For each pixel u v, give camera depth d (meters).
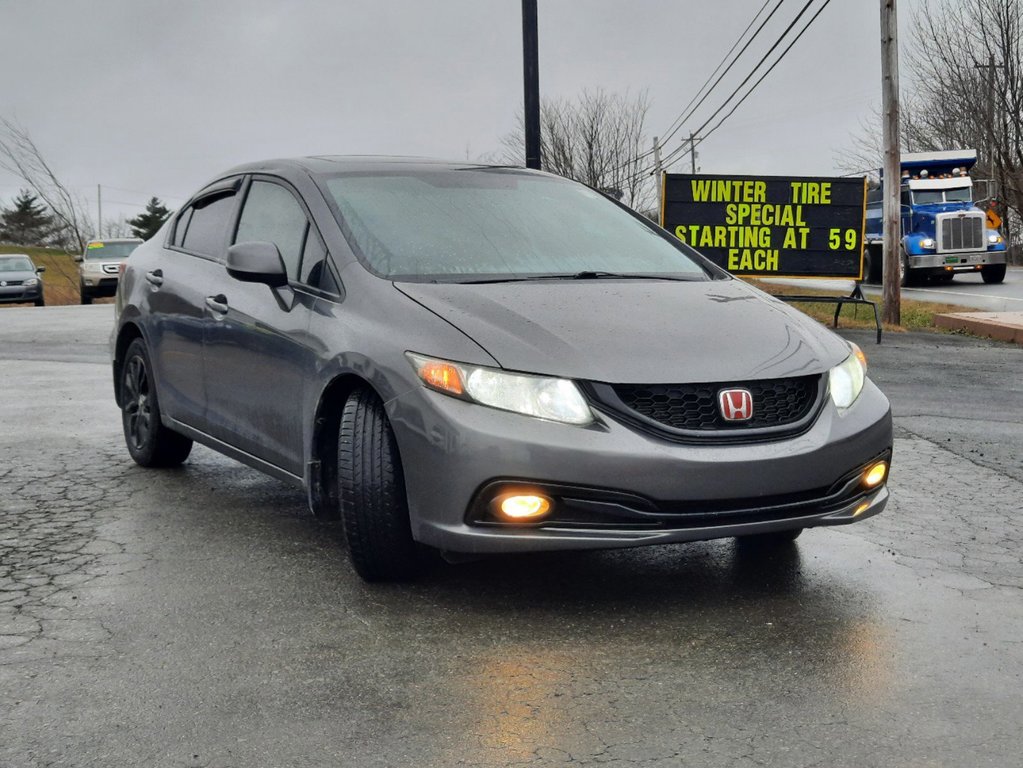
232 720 2.99
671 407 3.65
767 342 3.93
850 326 15.51
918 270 25.28
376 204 4.71
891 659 3.43
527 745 2.84
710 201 15.53
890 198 16.03
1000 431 7.58
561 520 3.60
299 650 3.49
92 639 3.60
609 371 3.63
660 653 3.47
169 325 5.58
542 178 5.45
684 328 3.92
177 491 5.68
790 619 3.79
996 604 3.97
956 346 13.19
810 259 15.70
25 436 7.26
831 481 3.80
